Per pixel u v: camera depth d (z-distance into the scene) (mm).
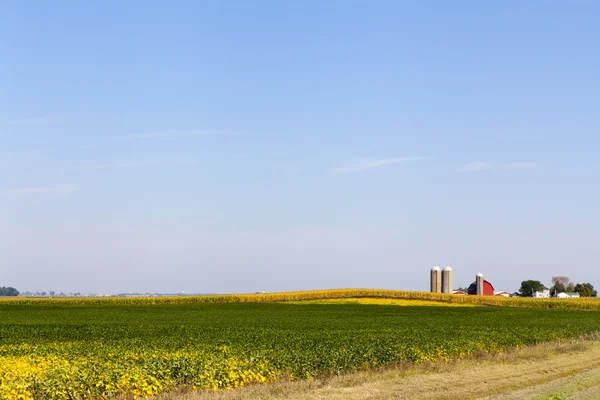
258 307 95688
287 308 93875
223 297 108875
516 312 92750
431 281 144125
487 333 48125
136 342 39375
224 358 28781
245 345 36344
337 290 117375
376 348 33688
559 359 34625
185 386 22984
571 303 109938
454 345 36625
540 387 24484
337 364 28359
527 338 46062
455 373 27578
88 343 38812
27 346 36906
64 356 30938
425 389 23281
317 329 53562
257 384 23922
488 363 31625
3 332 49062
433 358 31969
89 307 94375
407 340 39812
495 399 21453
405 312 87938
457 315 83000
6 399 19625
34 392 20906
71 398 21000
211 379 23609
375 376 26047
